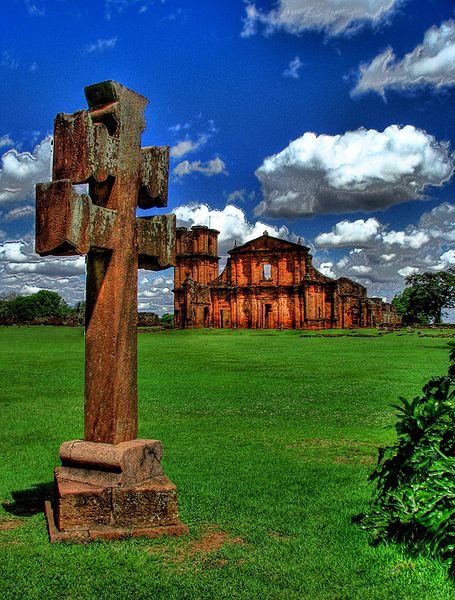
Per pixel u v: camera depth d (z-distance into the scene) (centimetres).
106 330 627
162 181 699
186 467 918
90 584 495
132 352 640
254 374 2441
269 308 9744
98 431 625
